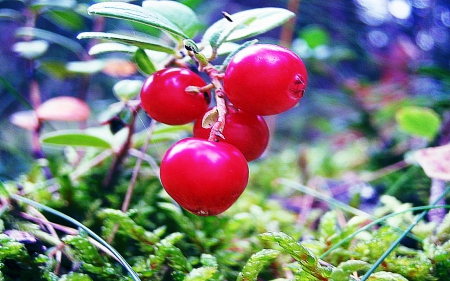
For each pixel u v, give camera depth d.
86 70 0.11
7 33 0.18
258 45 0.06
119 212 0.07
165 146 0.14
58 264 0.07
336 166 0.14
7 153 0.14
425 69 0.14
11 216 0.08
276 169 0.13
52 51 0.17
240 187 0.06
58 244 0.07
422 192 0.11
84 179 0.10
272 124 0.16
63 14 0.12
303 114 0.21
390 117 0.16
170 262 0.07
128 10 0.06
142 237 0.08
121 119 0.09
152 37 0.11
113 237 0.08
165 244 0.07
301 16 0.20
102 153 0.11
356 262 0.06
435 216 0.09
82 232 0.07
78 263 0.07
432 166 0.09
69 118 0.10
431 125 0.10
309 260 0.06
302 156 0.14
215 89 0.06
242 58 0.06
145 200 0.10
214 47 0.06
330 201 0.09
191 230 0.08
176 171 0.06
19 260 0.07
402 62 0.18
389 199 0.09
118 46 0.07
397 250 0.08
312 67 0.17
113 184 0.10
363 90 0.17
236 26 0.06
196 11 0.15
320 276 0.06
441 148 0.09
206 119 0.06
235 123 0.06
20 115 0.11
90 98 0.18
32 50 0.11
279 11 0.07
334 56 0.17
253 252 0.08
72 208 0.09
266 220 0.09
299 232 0.08
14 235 0.07
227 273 0.08
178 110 0.06
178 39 0.07
